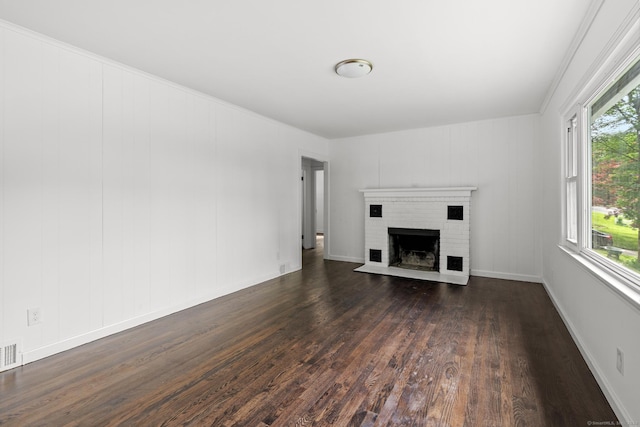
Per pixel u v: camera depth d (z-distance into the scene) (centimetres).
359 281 489
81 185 278
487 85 359
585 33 233
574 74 269
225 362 248
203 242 392
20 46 240
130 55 287
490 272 511
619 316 182
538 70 317
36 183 250
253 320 334
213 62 301
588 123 263
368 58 291
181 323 327
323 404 196
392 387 213
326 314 350
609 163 220
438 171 548
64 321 267
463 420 181
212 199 404
